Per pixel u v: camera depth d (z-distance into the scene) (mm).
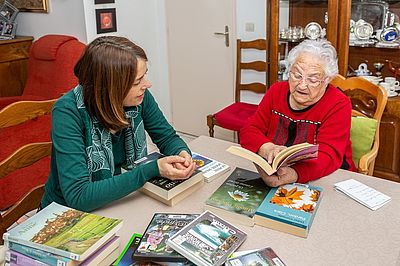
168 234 1163
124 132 1584
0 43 3582
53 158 1475
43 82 3400
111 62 1338
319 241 1169
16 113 1938
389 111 2754
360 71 2998
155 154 1627
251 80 3711
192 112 4195
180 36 4004
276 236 1197
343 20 2818
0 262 1143
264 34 3521
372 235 1192
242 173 1519
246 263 1053
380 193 1416
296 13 3121
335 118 1706
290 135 1812
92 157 1446
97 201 1324
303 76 1672
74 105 1416
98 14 3434
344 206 1346
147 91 1739
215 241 1114
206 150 1819
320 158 1568
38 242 1053
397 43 2832
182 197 1411
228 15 3660
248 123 1960
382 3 2861
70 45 3279
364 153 1922
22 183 2480
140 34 3914
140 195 1440
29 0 3689
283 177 1426
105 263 1099
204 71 3965
